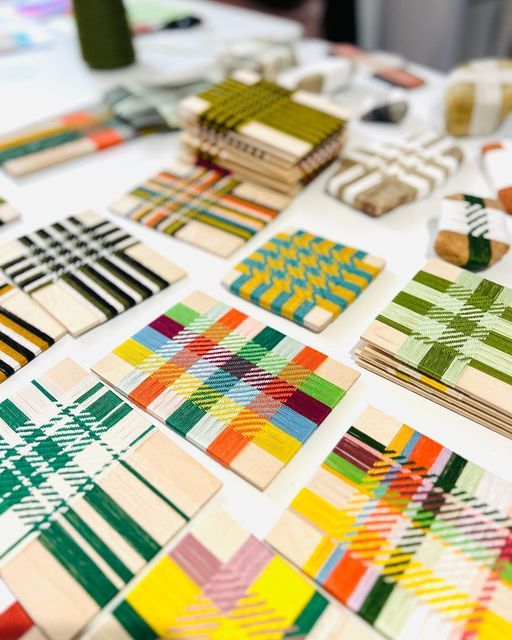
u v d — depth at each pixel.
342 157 1.09
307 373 0.72
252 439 0.65
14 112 1.22
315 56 1.53
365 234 0.95
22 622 0.52
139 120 1.19
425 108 1.29
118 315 0.81
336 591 0.53
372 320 0.78
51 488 0.61
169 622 0.52
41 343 0.75
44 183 1.08
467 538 0.56
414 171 1.04
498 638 0.50
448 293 0.77
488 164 1.06
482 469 0.62
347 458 0.63
